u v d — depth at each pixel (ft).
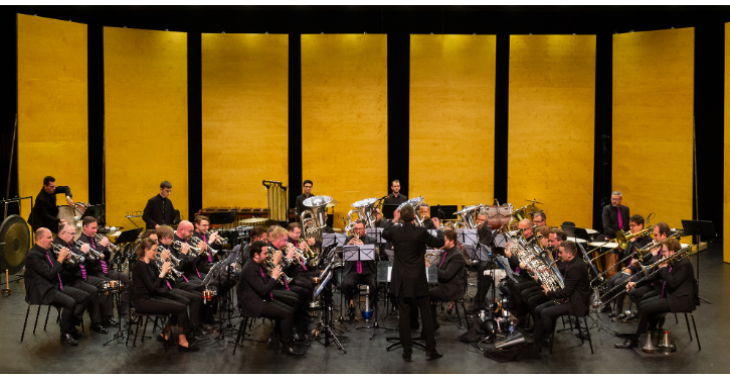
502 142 43.80
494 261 26.50
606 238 32.42
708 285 31.50
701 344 23.08
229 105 42.55
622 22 42.47
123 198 40.86
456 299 24.13
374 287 26.22
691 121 38.19
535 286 24.54
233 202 42.96
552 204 42.68
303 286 25.59
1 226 28.84
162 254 23.34
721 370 20.52
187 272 25.94
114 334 24.29
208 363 21.31
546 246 25.27
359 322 26.07
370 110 42.39
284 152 42.91
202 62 42.29
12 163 36.32
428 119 42.52
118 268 30.45
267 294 22.17
